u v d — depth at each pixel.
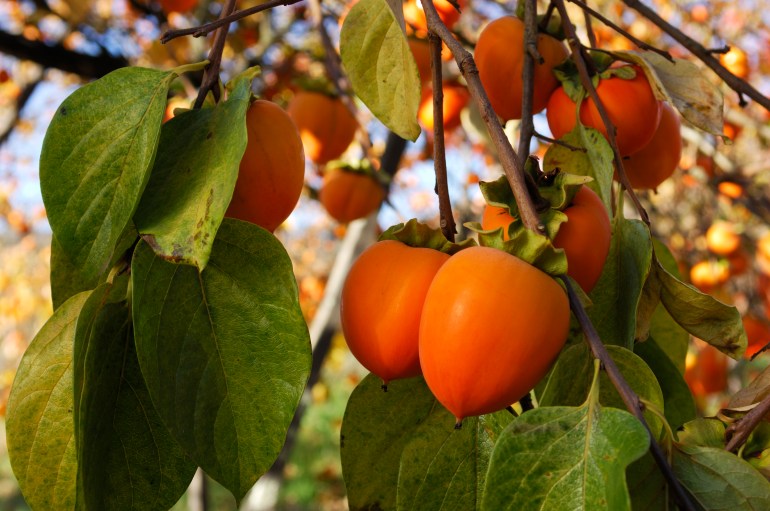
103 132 0.48
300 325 0.48
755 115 2.00
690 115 0.62
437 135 0.52
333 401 5.14
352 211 1.38
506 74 0.64
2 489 3.94
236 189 0.51
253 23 2.00
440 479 0.51
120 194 0.48
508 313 0.43
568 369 0.50
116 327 0.50
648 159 0.66
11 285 4.08
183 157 0.49
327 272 3.12
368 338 0.48
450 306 0.43
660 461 0.43
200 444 0.47
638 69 0.62
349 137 1.28
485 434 0.52
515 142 1.06
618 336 0.56
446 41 0.50
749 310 1.96
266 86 1.85
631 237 0.55
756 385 0.55
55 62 1.47
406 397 0.53
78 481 0.45
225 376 0.48
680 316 0.54
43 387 0.51
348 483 0.53
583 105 0.62
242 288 0.48
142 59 1.77
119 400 0.50
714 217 1.93
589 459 0.41
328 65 1.17
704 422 0.52
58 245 0.54
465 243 0.50
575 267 0.50
